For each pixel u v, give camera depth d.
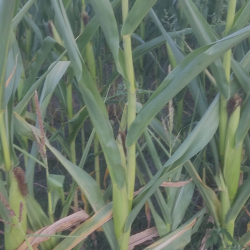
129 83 0.65
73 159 1.19
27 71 1.48
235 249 0.80
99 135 0.67
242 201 0.78
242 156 0.96
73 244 0.77
